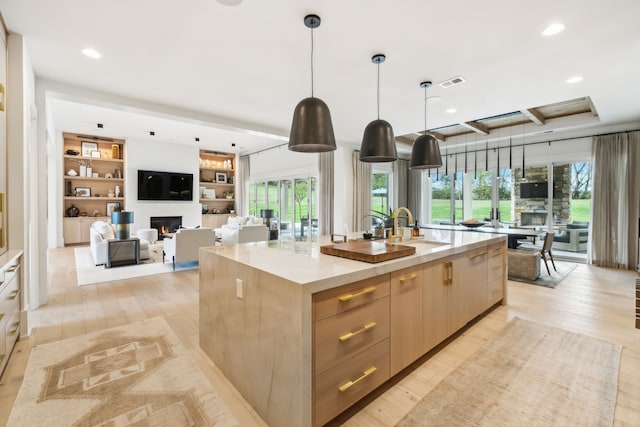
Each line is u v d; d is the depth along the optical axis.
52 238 7.68
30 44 2.80
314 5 2.23
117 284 4.45
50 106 5.77
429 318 2.32
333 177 7.45
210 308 2.34
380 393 1.96
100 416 1.75
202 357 2.40
